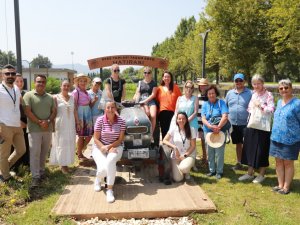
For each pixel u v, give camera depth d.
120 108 6.79
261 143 6.12
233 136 7.04
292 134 5.50
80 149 7.48
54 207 4.98
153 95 7.00
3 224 4.55
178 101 6.88
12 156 6.27
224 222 4.62
